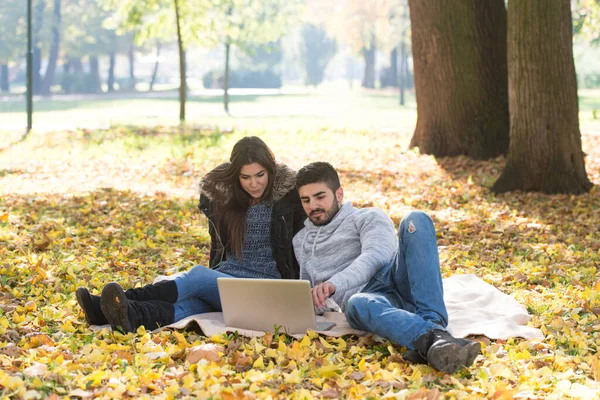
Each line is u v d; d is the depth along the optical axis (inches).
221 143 831.1
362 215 220.2
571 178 512.1
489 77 682.8
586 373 182.9
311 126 1095.0
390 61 3319.4
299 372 174.6
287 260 229.5
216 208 232.8
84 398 159.3
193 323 217.9
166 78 5014.8
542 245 352.2
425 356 180.5
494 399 162.4
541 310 239.6
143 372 174.4
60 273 285.3
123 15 1171.9
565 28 508.4
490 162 655.1
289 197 229.1
